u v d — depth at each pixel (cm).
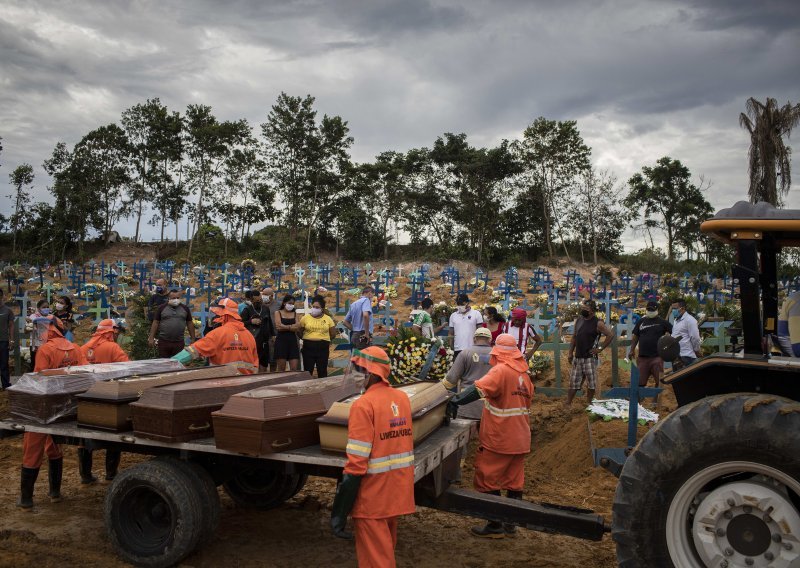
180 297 1167
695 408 405
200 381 596
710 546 395
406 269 4734
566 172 5191
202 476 536
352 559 557
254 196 5856
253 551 571
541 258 5281
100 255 5609
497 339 639
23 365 1463
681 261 4916
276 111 5634
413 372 959
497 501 500
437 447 514
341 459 475
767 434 382
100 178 5603
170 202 5812
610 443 877
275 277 3316
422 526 643
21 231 5556
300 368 1250
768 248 482
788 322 447
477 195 5328
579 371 1084
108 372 645
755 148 2848
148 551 530
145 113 5741
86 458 749
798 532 377
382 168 5444
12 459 884
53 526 624
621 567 416
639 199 5275
